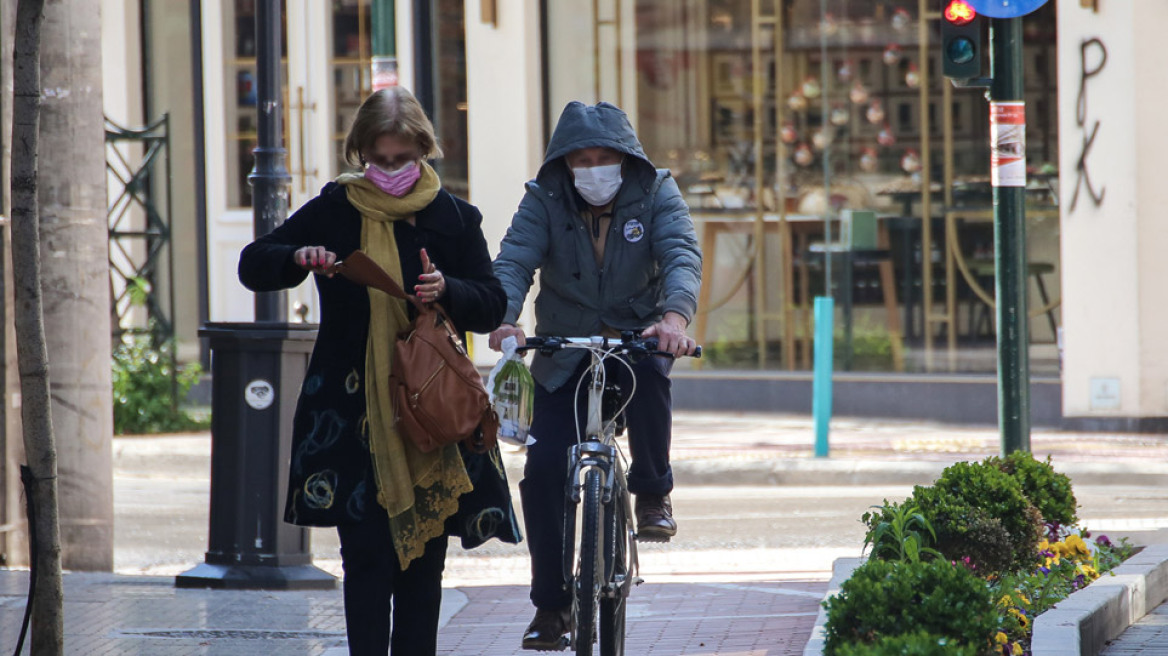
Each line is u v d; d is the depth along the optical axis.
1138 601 24.45
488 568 33.19
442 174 55.81
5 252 29.56
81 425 29.80
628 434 20.30
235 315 59.06
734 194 54.31
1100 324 48.50
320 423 16.98
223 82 59.00
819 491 42.81
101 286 29.91
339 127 57.97
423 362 16.64
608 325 20.64
